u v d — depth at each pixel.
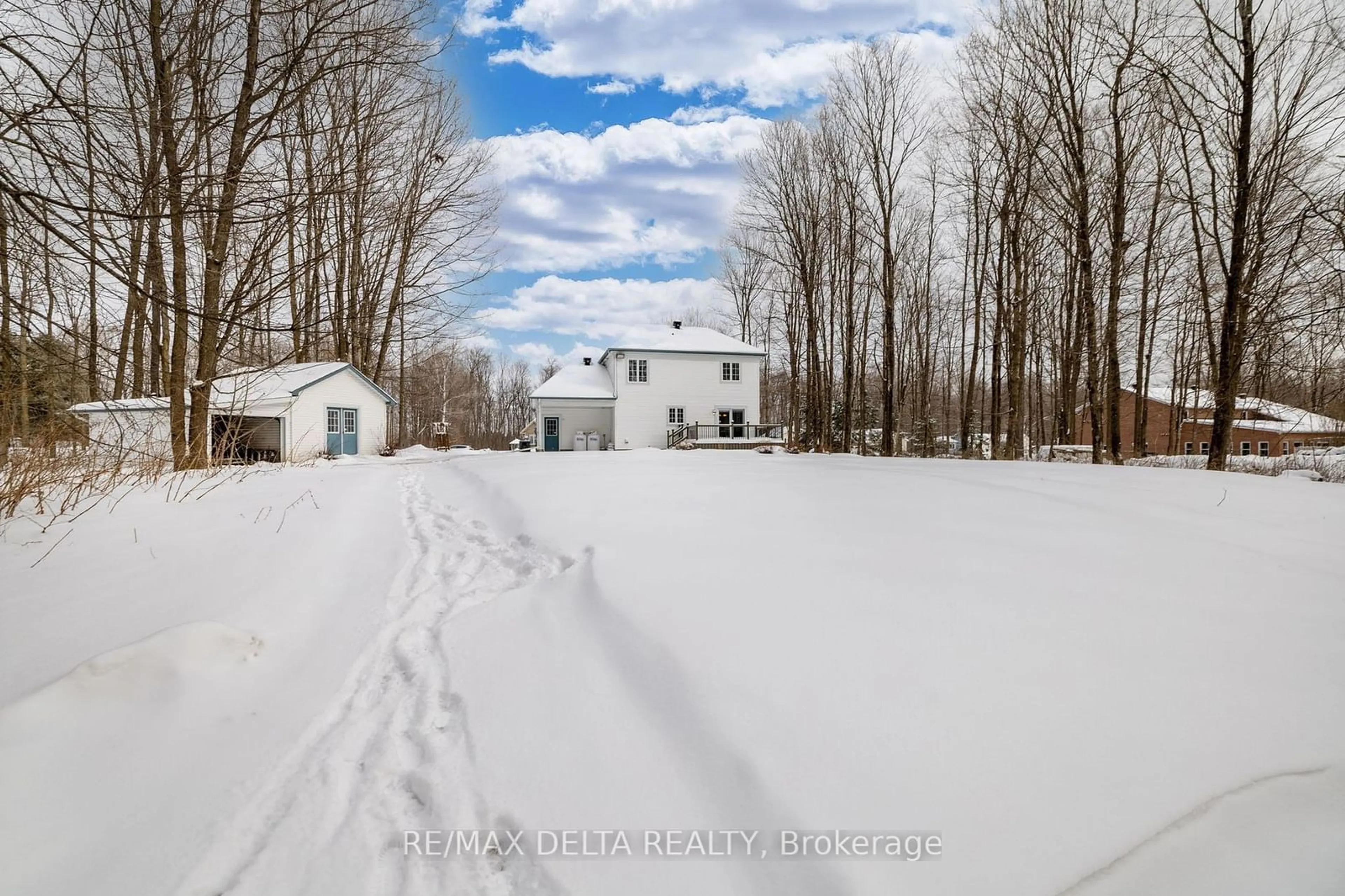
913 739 1.80
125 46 4.86
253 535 4.04
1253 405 14.98
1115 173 13.70
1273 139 10.80
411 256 12.26
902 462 8.94
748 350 26.50
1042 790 1.63
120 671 2.16
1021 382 17.34
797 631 2.44
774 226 24.70
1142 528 3.91
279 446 18.31
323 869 1.53
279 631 2.75
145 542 3.80
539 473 7.15
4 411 4.38
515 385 64.19
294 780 1.85
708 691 2.08
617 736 1.94
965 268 22.34
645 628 2.55
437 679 2.43
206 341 7.20
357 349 13.49
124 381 5.81
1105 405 23.80
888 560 3.22
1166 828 1.52
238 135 6.18
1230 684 2.10
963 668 2.16
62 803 1.68
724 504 4.74
